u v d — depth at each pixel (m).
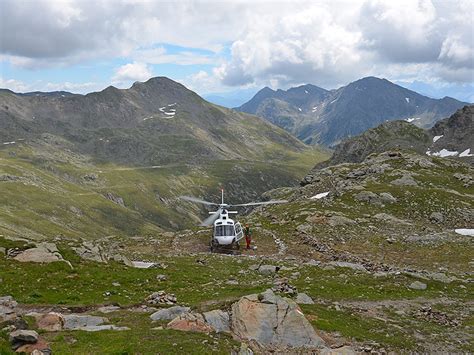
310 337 25.34
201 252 59.62
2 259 40.22
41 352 20.19
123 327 25.19
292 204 90.62
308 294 37.06
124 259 47.22
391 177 102.00
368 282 41.88
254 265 48.84
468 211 77.75
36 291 32.69
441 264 53.09
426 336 29.09
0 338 21.34
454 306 36.25
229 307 28.47
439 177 103.00
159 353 21.31
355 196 87.06
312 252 58.22
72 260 42.47
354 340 26.64
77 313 28.97
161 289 36.38
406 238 63.91
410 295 38.50
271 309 26.70
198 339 23.31
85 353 20.92
